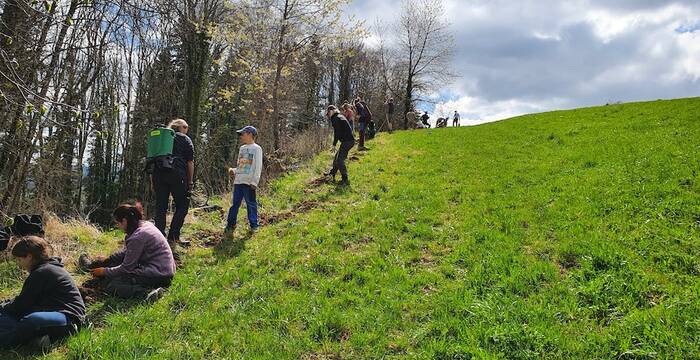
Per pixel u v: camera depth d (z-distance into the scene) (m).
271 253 7.86
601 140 14.88
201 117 28.45
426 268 7.02
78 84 10.42
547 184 10.94
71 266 7.25
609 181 10.13
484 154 16.05
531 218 8.70
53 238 8.35
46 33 8.17
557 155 13.95
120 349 4.88
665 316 4.75
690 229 7.03
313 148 20.05
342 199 11.47
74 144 18.77
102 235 8.90
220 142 33.09
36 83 8.65
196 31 21.16
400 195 11.43
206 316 5.68
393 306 5.75
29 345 4.98
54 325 5.01
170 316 5.77
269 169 16.45
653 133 14.25
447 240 8.09
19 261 5.38
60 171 13.38
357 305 5.88
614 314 5.08
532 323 4.97
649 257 6.27
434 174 13.75
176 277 6.92
